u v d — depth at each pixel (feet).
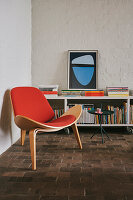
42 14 11.80
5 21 7.86
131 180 5.52
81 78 11.87
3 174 5.92
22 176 5.79
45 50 11.96
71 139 9.69
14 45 8.99
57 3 11.73
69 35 11.82
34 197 4.70
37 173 5.99
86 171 6.12
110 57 11.78
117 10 11.60
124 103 10.98
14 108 7.34
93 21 11.69
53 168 6.35
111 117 10.85
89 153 7.72
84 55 11.82
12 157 7.32
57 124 6.91
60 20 11.79
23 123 6.51
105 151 7.93
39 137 10.04
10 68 8.50
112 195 4.79
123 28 11.64
